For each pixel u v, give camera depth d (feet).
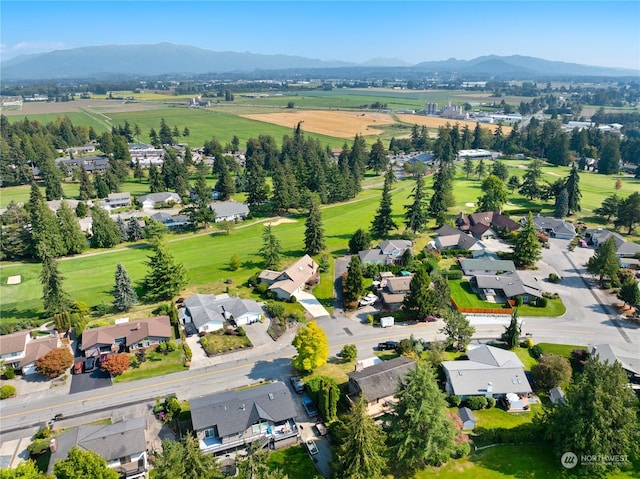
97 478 149.28
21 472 141.18
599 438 162.20
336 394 192.34
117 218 446.60
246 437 183.21
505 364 219.00
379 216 421.18
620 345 251.19
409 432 164.76
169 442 151.74
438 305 278.46
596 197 556.51
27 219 414.62
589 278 333.21
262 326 271.90
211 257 381.19
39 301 308.40
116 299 285.43
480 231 414.21
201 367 232.94
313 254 379.35
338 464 161.17
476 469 171.63
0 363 230.68
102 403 207.51
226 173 562.25
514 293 297.12
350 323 275.18
